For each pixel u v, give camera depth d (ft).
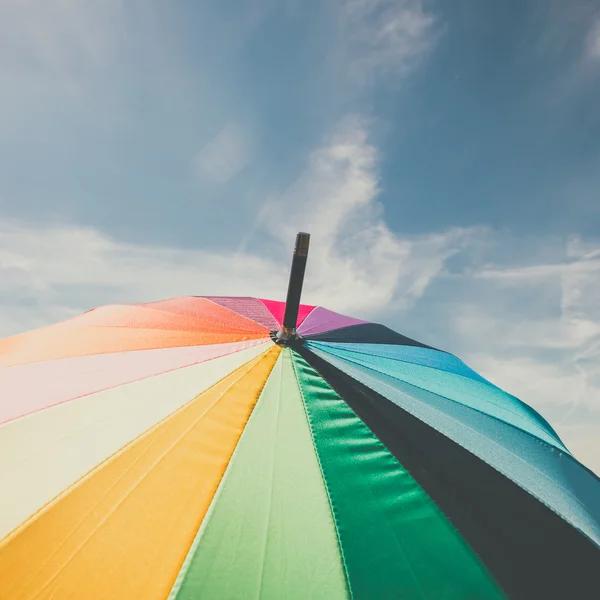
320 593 5.45
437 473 7.43
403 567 5.97
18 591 4.92
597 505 8.26
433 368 11.64
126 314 12.22
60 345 10.14
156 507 5.88
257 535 5.81
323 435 7.59
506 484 7.64
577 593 6.28
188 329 11.17
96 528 5.54
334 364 9.90
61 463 6.31
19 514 5.57
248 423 7.48
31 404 7.52
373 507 6.59
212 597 5.09
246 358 9.37
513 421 9.90
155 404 7.61
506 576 6.20
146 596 5.01
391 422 8.34
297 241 10.15
